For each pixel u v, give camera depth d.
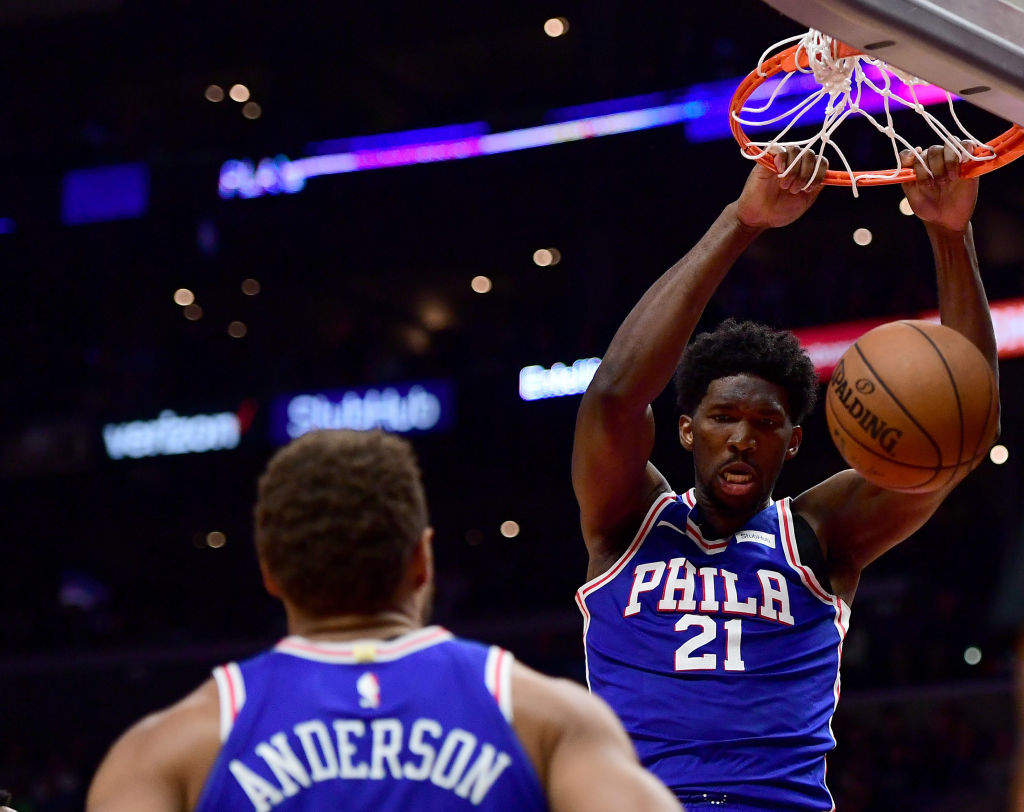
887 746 14.08
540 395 20.56
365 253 22.52
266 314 23.23
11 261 23.39
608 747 1.84
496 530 20.72
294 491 1.92
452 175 21.34
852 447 3.07
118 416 22.91
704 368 3.49
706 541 3.47
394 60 22.83
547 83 22.91
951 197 3.36
